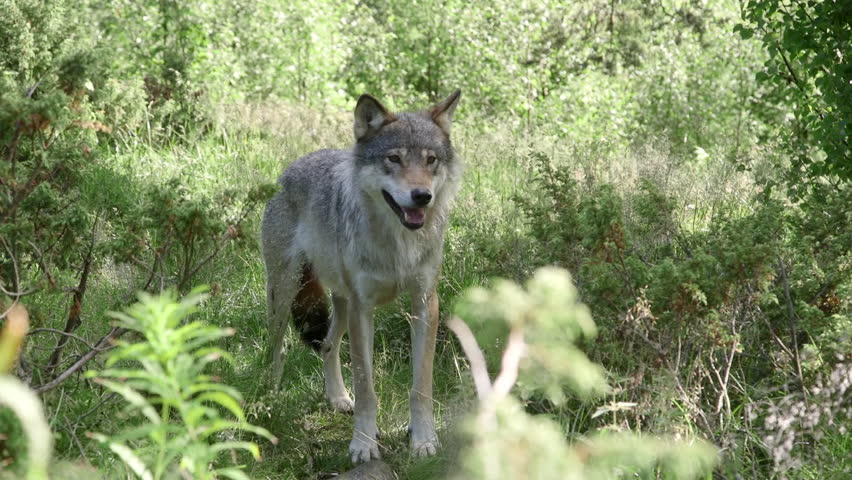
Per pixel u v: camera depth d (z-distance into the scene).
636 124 20.78
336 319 7.59
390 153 6.65
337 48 21.80
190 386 2.77
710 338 5.24
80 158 5.88
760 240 6.25
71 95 5.87
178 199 5.62
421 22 23.75
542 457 2.08
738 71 20.89
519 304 2.25
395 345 8.27
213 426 2.89
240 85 19.02
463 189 12.12
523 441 2.10
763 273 5.46
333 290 7.55
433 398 7.11
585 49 22.45
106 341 5.30
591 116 21.33
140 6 18.55
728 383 6.00
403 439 6.77
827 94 8.04
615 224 5.50
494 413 2.12
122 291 7.51
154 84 15.86
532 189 11.80
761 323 6.40
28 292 5.12
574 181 6.66
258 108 16.19
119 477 4.57
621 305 5.58
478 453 2.09
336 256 7.21
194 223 5.47
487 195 11.23
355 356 6.68
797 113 9.16
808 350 5.50
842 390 5.03
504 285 2.28
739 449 5.04
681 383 5.32
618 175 11.24
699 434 5.14
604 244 5.58
